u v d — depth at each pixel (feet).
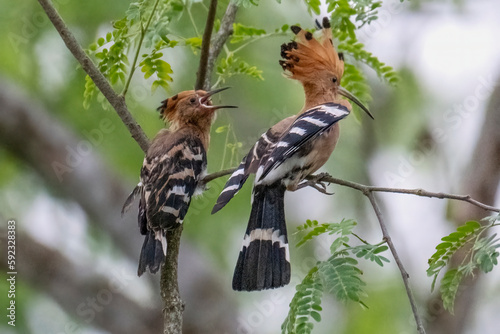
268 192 27.91
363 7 29.53
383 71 32.60
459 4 46.55
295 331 21.39
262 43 43.29
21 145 43.91
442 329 42.63
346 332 43.55
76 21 40.75
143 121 42.04
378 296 44.29
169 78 29.66
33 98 44.37
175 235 27.14
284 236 26.78
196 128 32.86
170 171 28.58
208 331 43.60
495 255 21.50
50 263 43.70
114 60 28.50
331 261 22.27
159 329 44.80
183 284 43.93
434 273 22.98
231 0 26.71
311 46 32.40
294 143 27.43
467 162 43.93
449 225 44.60
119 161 44.83
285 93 43.93
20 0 41.96
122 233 44.55
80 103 43.55
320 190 29.27
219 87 36.04
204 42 29.27
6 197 44.91
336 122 30.14
